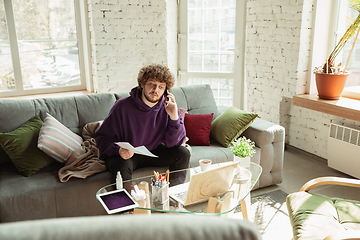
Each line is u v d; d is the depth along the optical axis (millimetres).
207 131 2836
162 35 3936
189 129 2840
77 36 3795
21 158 2182
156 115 2334
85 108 2648
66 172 2172
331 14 3303
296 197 1788
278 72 3623
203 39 4188
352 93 3158
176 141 2367
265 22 3672
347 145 2926
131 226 200
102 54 3711
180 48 4250
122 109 2273
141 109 2281
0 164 2346
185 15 4113
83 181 2133
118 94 2824
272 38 3619
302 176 3078
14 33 3438
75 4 3693
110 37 3703
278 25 3520
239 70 4129
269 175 2785
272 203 2572
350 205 1720
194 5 4094
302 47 3330
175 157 2336
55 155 2262
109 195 1753
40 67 3670
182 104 3023
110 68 3785
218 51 4184
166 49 3998
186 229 205
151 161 2340
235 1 3971
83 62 3893
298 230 1526
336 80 2965
